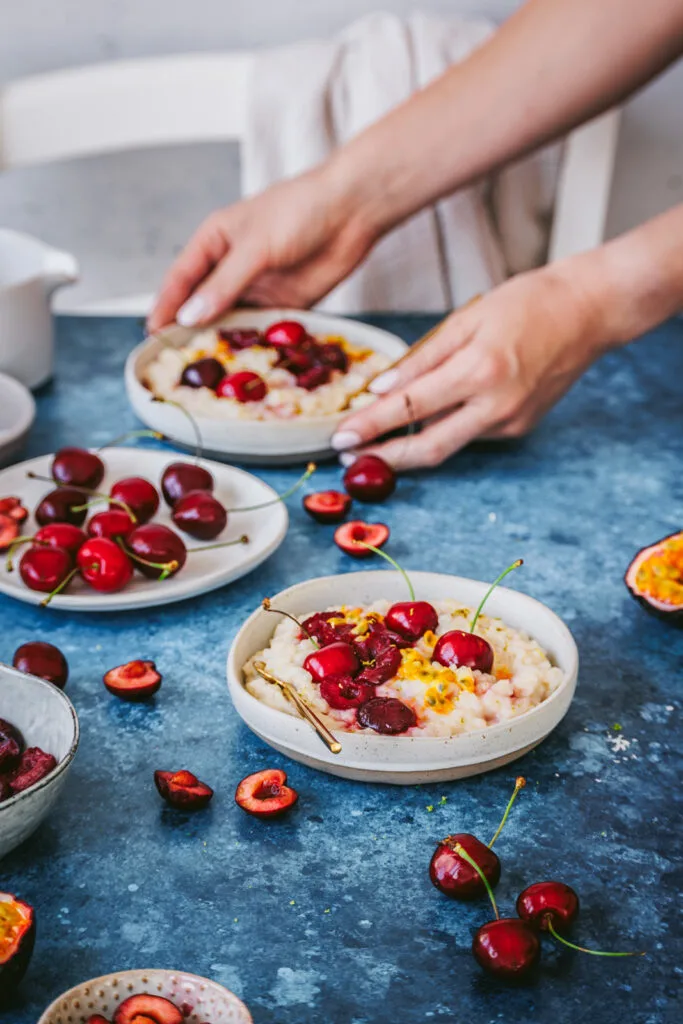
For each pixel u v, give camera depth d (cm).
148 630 97
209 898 78
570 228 164
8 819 77
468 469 117
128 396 123
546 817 83
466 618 90
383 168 127
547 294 115
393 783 85
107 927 77
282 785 84
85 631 96
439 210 157
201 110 153
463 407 115
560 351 115
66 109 149
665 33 122
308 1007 73
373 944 76
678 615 96
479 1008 74
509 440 122
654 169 186
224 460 116
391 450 114
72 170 175
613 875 80
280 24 171
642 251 117
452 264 159
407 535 108
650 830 83
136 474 112
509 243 168
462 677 85
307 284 133
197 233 129
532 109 125
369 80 153
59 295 185
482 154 127
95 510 108
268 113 153
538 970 75
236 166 177
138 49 171
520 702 85
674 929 78
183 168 177
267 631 91
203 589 98
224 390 117
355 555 104
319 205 127
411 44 154
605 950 77
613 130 158
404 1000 74
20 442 113
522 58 124
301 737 83
